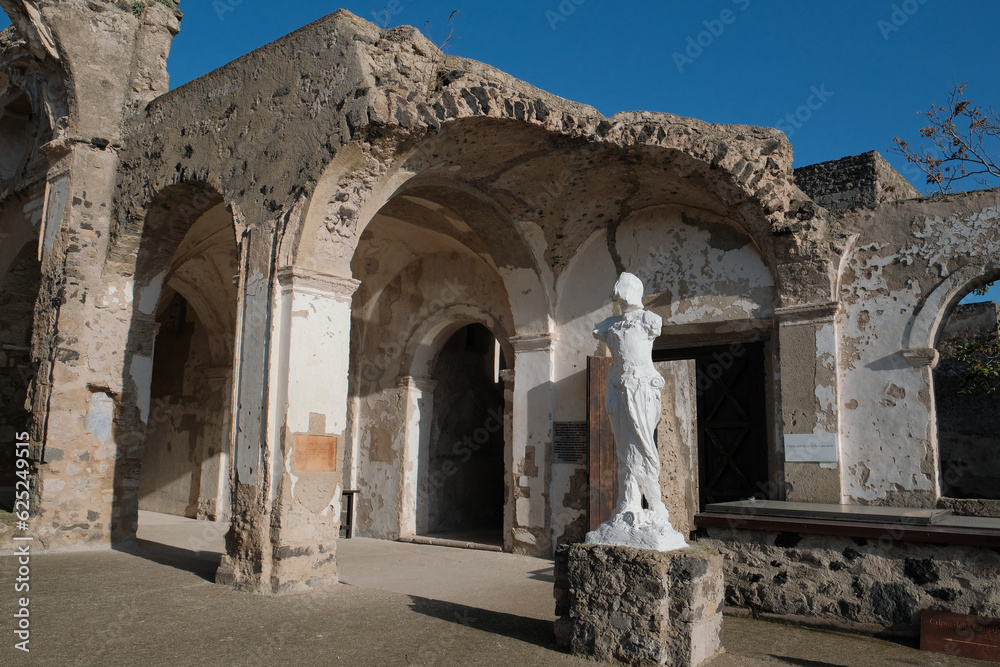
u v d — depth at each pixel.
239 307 7.69
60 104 10.29
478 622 5.85
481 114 7.71
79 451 9.58
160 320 16.12
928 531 5.74
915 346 7.84
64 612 6.00
